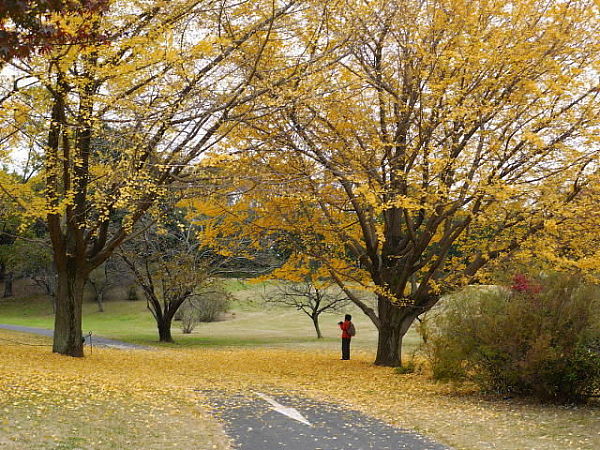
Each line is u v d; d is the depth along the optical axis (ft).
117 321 141.69
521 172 41.75
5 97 33.40
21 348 54.65
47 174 42.80
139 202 42.11
